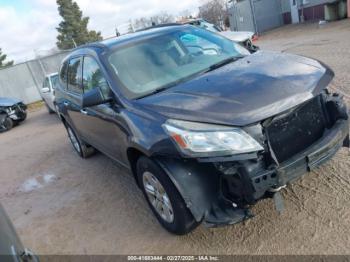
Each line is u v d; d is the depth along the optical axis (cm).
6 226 225
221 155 261
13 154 830
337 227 291
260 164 268
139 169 342
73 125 588
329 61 894
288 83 298
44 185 558
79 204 455
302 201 335
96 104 351
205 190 285
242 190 268
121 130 349
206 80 333
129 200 429
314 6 2400
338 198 326
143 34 436
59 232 397
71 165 620
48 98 1191
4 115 1207
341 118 319
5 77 1952
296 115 289
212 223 283
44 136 948
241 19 2864
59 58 2067
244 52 416
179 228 313
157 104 312
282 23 2825
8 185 606
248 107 274
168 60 390
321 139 298
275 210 331
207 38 441
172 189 296
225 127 266
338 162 384
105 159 599
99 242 357
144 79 367
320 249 274
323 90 328
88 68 443
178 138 274
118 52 402
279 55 372
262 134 269
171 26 462
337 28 1614
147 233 351
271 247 289
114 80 371
